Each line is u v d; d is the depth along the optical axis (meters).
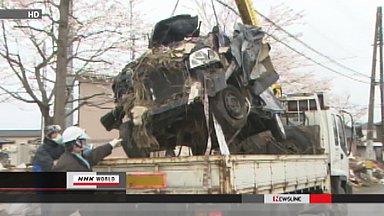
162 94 6.04
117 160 5.30
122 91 6.37
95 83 6.19
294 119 9.40
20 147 5.07
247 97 6.42
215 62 5.95
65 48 5.60
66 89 5.55
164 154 6.27
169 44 6.51
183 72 5.95
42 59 5.46
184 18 6.62
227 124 6.00
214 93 5.82
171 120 6.00
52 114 5.36
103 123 6.12
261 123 6.88
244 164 5.17
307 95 9.28
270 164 5.77
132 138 6.11
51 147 5.06
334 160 9.16
